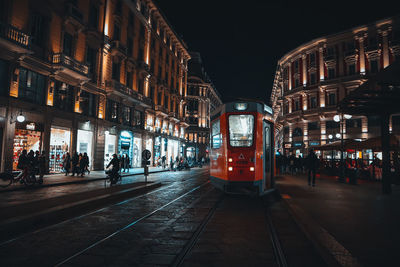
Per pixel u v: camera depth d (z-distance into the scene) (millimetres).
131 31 29766
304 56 38625
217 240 4922
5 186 11750
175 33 42875
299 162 23969
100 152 23922
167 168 32156
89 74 21984
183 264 3771
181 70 48156
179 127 46875
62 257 3992
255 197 10281
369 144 15227
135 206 8289
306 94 37969
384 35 31453
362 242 4262
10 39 14617
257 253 4246
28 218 5699
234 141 9227
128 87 28031
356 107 11031
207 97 66062
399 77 7578
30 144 17078
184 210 7695
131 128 29500
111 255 4102
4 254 4105
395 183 14125
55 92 19094
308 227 5129
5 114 15352
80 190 11547
